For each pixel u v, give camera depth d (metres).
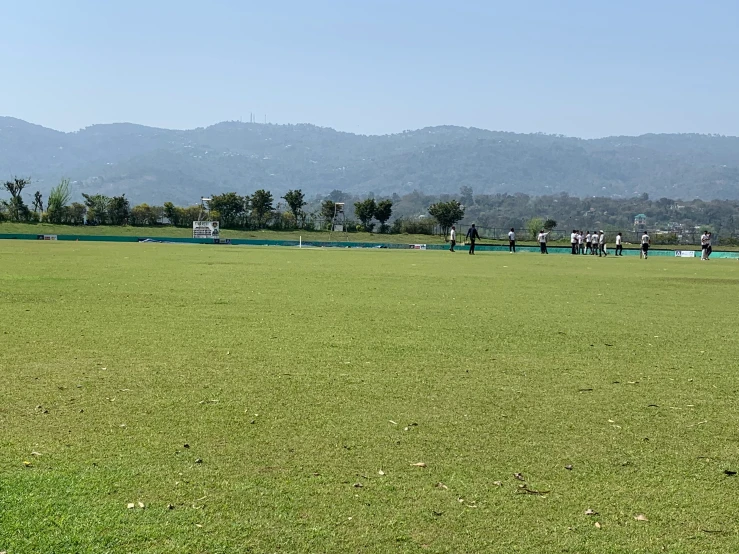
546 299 22.33
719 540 5.63
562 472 6.95
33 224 97.62
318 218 111.69
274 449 7.43
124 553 5.29
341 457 7.23
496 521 5.88
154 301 19.58
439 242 99.44
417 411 8.90
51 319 15.97
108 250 53.41
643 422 8.62
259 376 10.62
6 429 7.92
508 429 8.24
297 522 5.80
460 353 12.71
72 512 5.89
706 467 7.14
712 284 29.88
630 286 28.17
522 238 112.25
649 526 5.84
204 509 6.00
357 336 14.30
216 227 87.88
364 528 5.72
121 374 10.62
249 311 17.81
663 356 12.81
